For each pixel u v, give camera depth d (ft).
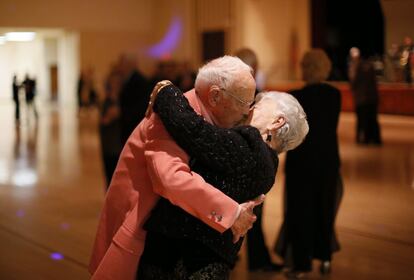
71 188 29.45
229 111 7.38
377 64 69.82
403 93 63.41
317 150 15.88
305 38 85.71
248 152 7.09
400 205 24.66
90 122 70.18
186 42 90.53
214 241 7.09
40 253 19.04
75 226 22.16
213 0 86.84
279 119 7.73
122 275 7.37
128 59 20.01
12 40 111.45
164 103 7.12
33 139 52.11
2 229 21.89
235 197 7.14
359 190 27.71
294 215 16.20
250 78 7.36
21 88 70.74
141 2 95.81
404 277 16.49
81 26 93.15
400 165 34.35
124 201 7.58
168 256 7.25
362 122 44.04
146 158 7.18
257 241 17.08
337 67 86.99
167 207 7.20
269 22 84.89
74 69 95.30
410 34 77.20
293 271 16.48
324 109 15.84
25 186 30.19
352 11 86.79
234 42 84.48
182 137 6.98
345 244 19.45
